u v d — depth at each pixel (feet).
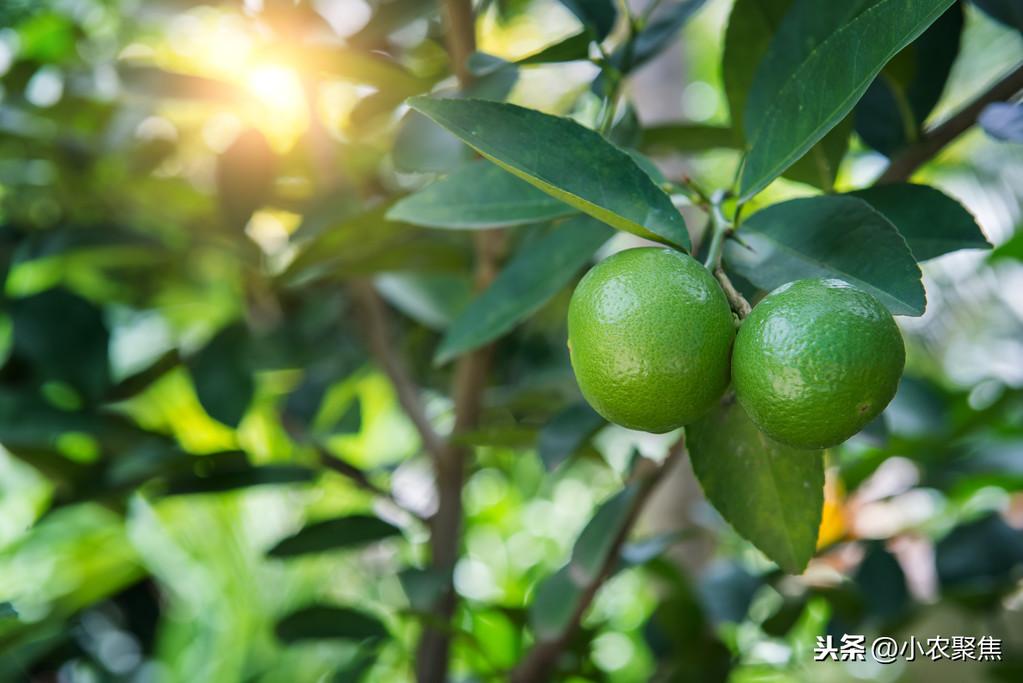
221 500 3.50
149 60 2.31
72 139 2.41
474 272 2.12
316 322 2.31
